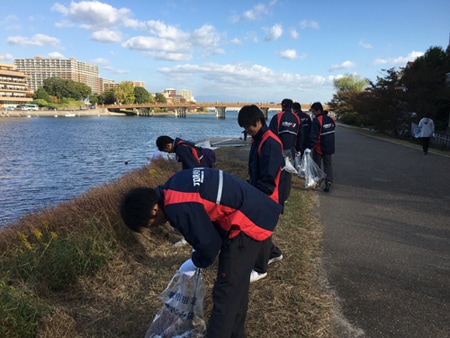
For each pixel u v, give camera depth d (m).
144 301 3.18
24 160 20.31
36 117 92.31
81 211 5.22
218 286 2.33
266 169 3.29
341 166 10.41
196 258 2.26
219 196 2.18
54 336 2.68
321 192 7.20
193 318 2.59
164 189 2.17
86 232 4.14
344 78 67.75
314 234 4.82
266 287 3.38
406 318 2.93
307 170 7.39
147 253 4.20
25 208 10.80
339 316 2.96
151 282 3.52
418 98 20.91
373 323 2.87
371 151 14.36
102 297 3.27
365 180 8.37
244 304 2.43
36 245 4.16
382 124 23.58
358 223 5.29
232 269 2.31
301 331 2.76
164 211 2.12
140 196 2.09
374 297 3.24
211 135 37.78
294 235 4.73
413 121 21.19
